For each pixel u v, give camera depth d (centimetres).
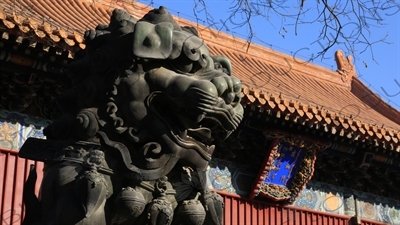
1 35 1397
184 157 639
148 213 622
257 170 2006
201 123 645
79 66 674
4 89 1583
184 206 641
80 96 651
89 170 609
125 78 638
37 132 1633
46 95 1628
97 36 677
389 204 2380
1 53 1462
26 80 1559
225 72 691
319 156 2098
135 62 638
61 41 1454
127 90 634
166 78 634
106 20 2147
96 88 649
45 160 646
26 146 666
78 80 673
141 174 620
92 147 635
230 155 1938
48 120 1659
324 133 1958
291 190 2023
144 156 623
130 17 686
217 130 664
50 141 661
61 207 605
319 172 2180
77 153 632
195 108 613
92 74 660
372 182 2303
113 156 631
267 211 2011
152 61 641
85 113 639
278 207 2041
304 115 1836
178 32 655
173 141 628
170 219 625
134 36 636
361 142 2027
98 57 653
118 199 612
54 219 606
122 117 635
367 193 2320
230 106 634
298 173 2014
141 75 639
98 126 638
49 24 1544
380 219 2331
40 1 1967
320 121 1877
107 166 625
